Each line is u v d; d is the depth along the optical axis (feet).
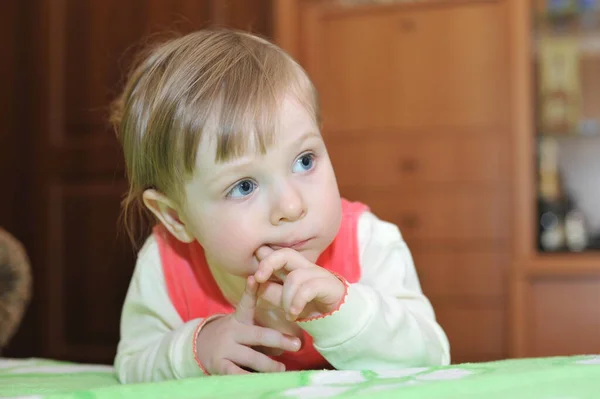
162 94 2.31
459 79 7.71
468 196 7.66
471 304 7.62
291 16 7.61
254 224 2.18
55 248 8.23
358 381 1.84
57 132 8.24
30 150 8.30
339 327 2.13
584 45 8.65
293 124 2.19
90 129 8.12
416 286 2.77
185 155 2.22
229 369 2.25
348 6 7.96
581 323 7.18
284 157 2.17
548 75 8.45
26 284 4.62
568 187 8.79
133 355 2.68
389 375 1.91
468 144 7.67
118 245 8.03
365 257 2.71
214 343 2.32
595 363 1.90
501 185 7.57
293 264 2.10
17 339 8.27
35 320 8.24
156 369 2.45
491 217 7.59
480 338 7.57
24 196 8.32
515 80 7.43
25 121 8.32
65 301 8.21
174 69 2.35
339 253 2.68
